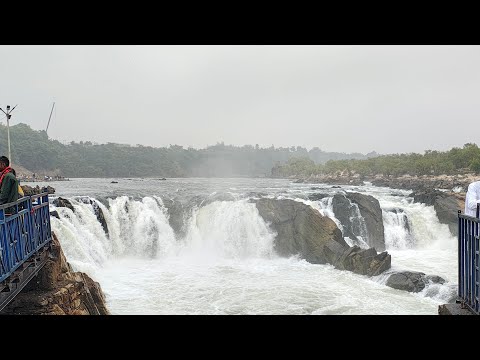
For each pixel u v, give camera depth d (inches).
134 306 462.3
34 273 268.5
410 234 912.9
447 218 903.1
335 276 615.8
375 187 1993.1
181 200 869.8
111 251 717.9
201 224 823.1
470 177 2143.2
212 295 510.9
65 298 294.0
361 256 631.8
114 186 1830.7
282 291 532.4
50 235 328.5
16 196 238.5
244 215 810.8
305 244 743.1
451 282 536.4
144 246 773.9
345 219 872.3
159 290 529.7
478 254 187.0
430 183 1957.4
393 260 737.0
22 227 250.2
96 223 703.1
